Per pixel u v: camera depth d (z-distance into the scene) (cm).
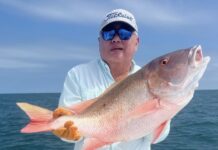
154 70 73
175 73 71
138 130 73
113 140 75
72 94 96
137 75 75
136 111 73
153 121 72
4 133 420
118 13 95
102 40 97
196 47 72
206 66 72
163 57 74
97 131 75
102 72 98
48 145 326
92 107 77
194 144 304
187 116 584
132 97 74
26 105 72
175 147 289
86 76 98
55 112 74
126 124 74
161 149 282
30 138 364
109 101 76
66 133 74
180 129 407
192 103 1092
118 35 95
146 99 73
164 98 72
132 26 95
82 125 75
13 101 1738
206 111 709
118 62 97
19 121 587
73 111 76
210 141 319
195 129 407
